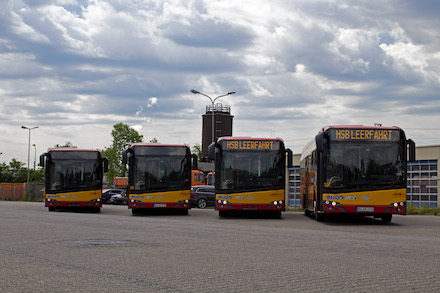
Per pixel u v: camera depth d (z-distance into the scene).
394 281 6.98
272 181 23.80
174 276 7.23
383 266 8.29
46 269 7.75
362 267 8.16
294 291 6.29
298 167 49.06
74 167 30.31
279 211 25.33
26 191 67.56
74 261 8.56
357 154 19.83
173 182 26.67
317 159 20.80
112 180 93.75
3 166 105.75
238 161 23.84
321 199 19.97
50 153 30.25
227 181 23.70
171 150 26.92
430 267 8.22
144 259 8.85
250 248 10.62
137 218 22.56
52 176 30.12
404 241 12.54
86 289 6.29
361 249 10.59
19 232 13.90
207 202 41.88
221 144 24.00
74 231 14.36
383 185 19.66
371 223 20.88
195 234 13.92
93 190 30.27
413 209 32.34
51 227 15.80
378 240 12.72
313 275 7.40
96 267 7.96
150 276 7.21
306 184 26.42
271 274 7.46
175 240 12.13
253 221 21.89
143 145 26.89
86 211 32.12
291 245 11.27
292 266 8.22
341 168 19.77
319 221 21.97
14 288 6.32
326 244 11.53
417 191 42.25
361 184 19.67
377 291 6.33
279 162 23.91
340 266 8.25
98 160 30.59
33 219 20.11
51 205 29.98
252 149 23.95
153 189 26.50
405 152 19.89
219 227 17.06
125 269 7.79
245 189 23.62
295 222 21.36
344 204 19.66
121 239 12.20
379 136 19.94
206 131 91.44
